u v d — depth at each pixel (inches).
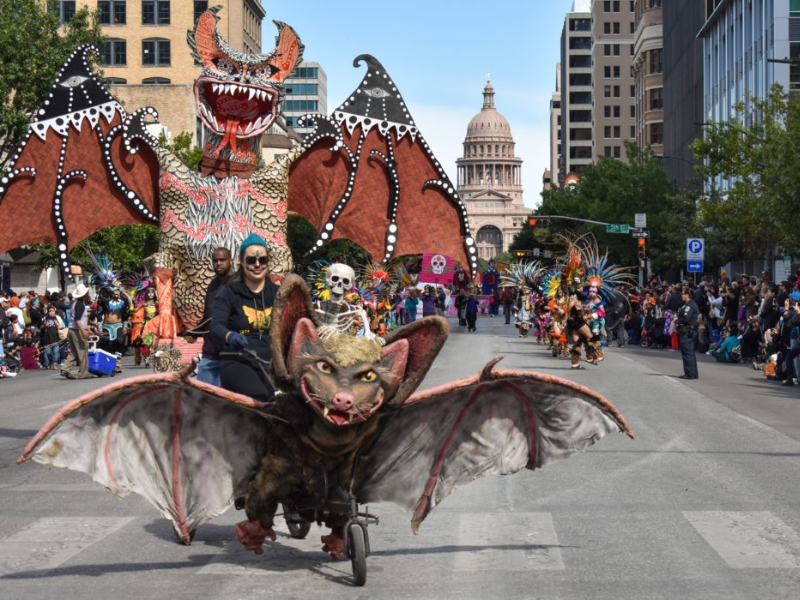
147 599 244.2
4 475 422.3
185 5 3590.1
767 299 965.8
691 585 252.2
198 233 455.2
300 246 2110.0
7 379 919.7
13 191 475.5
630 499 358.6
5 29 1460.4
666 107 3508.9
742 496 362.3
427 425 263.3
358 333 266.4
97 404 246.4
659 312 1307.8
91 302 1040.8
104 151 472.4
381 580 259.8
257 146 474.3
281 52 472.1
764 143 1553.9
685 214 2165.4
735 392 733.3
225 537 311.9
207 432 258.2
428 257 1967.3
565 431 268.2
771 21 2014.0
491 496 368.2
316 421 247.1
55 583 259.1
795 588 249.1
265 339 299.1
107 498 373.1
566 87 7111.2
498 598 242.5
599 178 2864.2
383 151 499.2
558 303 1051.9
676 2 3253.0
